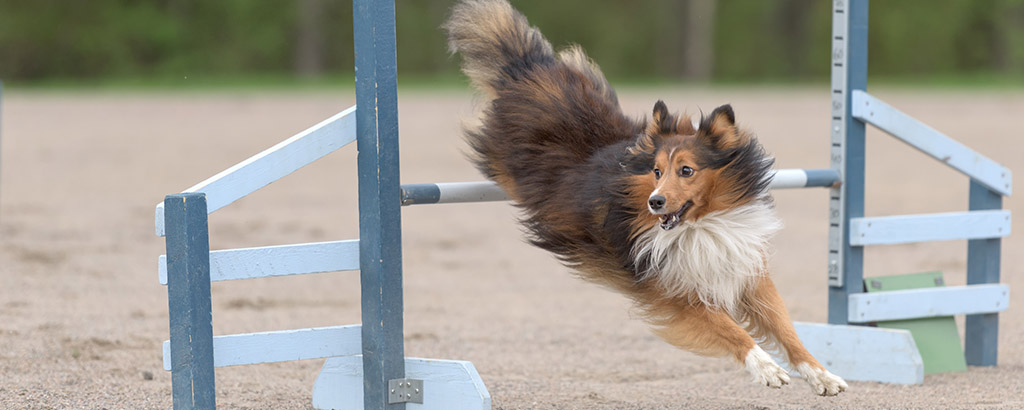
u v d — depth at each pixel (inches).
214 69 2564.0
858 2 336.5
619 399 310.5
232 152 1026.7
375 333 263.6
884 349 333.4
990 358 360.5
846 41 336.8
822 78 2704.2
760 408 296.8
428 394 267.7
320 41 2610.7
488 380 336.8
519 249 619.2
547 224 298.2
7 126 1309.1
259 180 249.9
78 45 2442.2
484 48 328.8
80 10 2490.2
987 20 2719.0
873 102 338.0
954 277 515.5
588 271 294.2
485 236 661.3
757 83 2429.9
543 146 302.7
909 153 1032.8
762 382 261.6
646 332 421.1
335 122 258.7
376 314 262.7
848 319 344.8
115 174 893.8
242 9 2600.9
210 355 240.4
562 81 313.6
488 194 309.0
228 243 589.6
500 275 544.7
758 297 287.0
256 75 2516.0
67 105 1627.7
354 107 262.8
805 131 1157.7
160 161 971.9
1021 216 687.7
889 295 346.0
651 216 275.9
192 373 237.5
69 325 403.2
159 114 1448.1
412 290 505.7
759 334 290.8
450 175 846.5
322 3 2620.6
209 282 239.5
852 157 340.5
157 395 306.0
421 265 569.9
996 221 358.0
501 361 368.8
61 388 311.6
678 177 269.1
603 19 2748.5
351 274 550.3
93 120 1375.5
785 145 1022.4
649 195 274.1
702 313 277.7
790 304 461.1
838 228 344.2
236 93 1881.2
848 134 339.3
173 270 237.5
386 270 261.6
